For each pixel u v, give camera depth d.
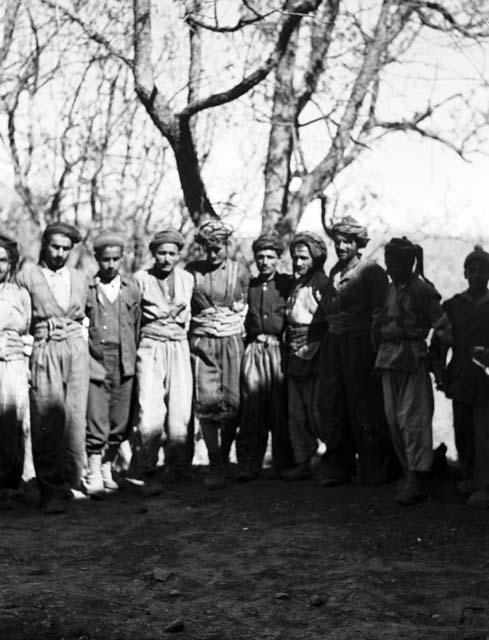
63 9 11.07
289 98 10.77
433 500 6.41
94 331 7.24
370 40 10.24
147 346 7.41
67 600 4.84
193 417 7.59
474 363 6.33
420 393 6.48
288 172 10.91
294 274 7.46
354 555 5.54
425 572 5.20
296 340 7.30
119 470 8.19
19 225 11.45
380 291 6.87
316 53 10.72
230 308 7.50
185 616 4.73
